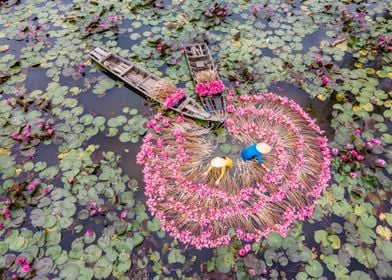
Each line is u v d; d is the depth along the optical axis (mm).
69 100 5547
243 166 4637
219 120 5039
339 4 7449
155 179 4500
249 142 4941
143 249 3955
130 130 5113
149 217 4219
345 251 3914
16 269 3799
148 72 5766
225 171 4539
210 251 3953
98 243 3982
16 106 5453
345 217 4199
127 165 4734
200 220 4152
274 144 4875
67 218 4203
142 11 7254
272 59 6164
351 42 6496
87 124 5199
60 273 3762
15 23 7031
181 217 4184
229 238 4020
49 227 4117
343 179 4535
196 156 4750
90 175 4598
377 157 4770
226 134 5035
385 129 5086
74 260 3863
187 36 6625
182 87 5688
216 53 6281
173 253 3924
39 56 6320
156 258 3883
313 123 5137
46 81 5879
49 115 5324
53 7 7441
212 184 4453
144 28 6867
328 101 5500
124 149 4906
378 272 3764
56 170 4664
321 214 4230
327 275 3748
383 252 3902
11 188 4422
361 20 6973
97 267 3811
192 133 4973
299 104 5465
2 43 6590
